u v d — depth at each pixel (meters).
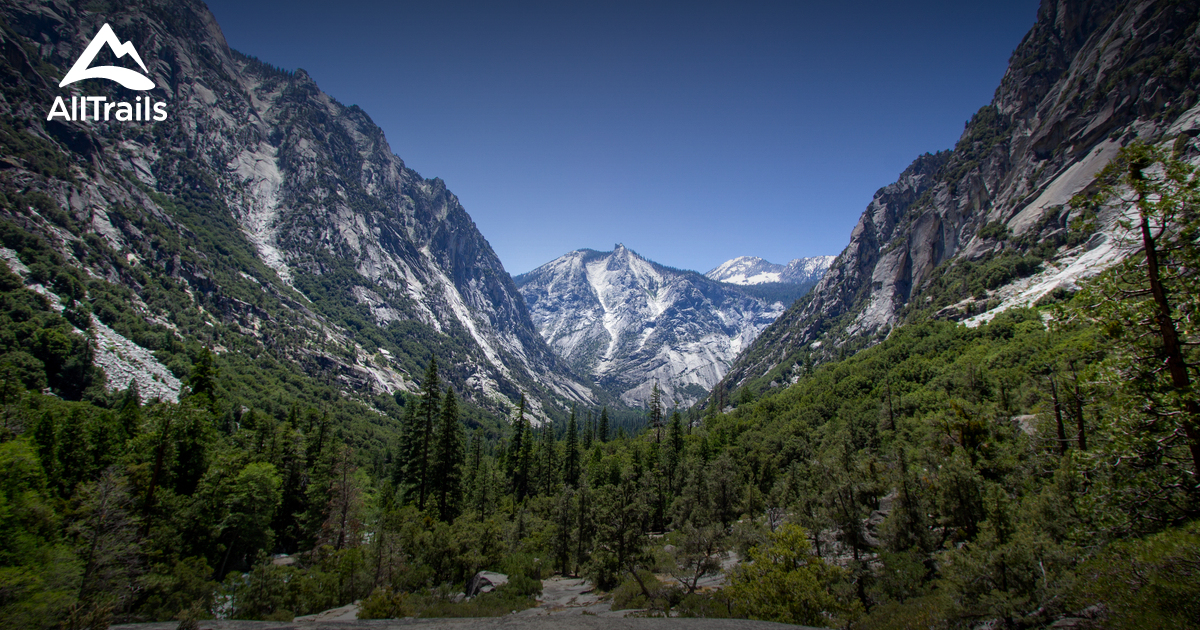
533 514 71.56
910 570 28.36
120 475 36.53
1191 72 145.00
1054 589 16.55
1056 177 169.88
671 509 67.19
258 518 48.84
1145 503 15.52
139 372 129.25
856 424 90.06
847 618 24.77
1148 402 14.80
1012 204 183.62
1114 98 161.62
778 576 26.45
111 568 31.88
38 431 49.31
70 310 130.62
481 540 50.09
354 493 57.28
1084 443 32.25
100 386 109.44
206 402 57.84
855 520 32.91
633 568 38.84
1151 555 13.30
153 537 39.41
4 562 28.66
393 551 44.00
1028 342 84.50
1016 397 59.88
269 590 34.84
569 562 53.44
